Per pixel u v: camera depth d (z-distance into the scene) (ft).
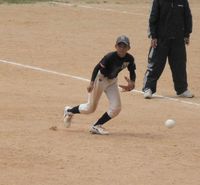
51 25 246.88
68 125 110.73
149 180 85.87
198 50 209.56
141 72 171.63
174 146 102.89
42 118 118.42
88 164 91.71
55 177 85.66
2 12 274.77
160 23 143.13
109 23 257.75
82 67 175.22
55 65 176.35
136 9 302.86
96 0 327.06
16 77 159.02
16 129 109.60
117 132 110.42
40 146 99.55
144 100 140.05
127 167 91.04
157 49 143.02
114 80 107.14
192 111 130.93
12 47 200.44
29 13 274.36
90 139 104.78
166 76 168.76
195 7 320.50
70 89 146.92
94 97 107.55
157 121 119.96
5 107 126.31
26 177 85.25
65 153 96.43
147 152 98.84
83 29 241.14
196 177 87.92
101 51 199.93
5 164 90.27
